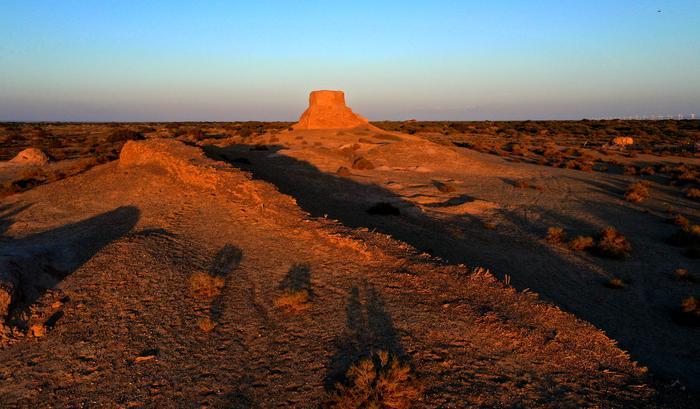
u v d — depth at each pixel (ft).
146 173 73.26
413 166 115.55
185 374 23.98
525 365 24.16
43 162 115.44
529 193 87.35
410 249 39.75
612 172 117.70
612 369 24.56
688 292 41.06
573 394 22.08
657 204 79.87
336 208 67.62
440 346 25.54
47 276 34.73
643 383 23.49
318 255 39.78
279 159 118.83
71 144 182.50
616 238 53.83
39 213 60.39
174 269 37.47
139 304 31.60
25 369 24.90
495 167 117.08
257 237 45.19
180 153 75.92
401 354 24.73
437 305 30.09
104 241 45.55
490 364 24.07
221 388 22.77
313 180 92.94
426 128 305.53
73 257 39.93
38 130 289.94
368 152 131.54
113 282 34.76
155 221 51.62
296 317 29.55
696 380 25.89
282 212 50.39
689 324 34.40
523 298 30.99
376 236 42.78
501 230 61.31
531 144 196.34
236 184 59.72
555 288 40.86
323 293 32.78
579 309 36.27
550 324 27.96
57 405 21.99
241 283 35.19
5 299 28.55
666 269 47.29
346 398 20.56
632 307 37.65
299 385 22.70
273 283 34.96
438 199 79.92
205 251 42.19
